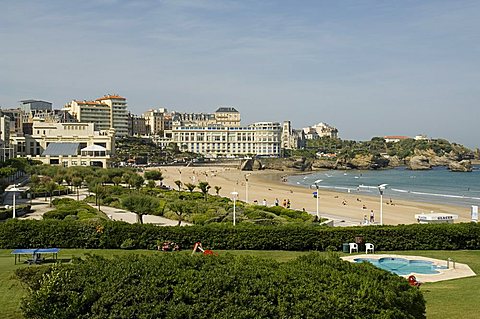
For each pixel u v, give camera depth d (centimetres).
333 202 12938
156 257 2131
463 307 2895
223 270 1980
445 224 4931
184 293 1822
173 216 7825
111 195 10606
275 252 4622
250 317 1750
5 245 4669
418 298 2091
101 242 4712
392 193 16562
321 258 2283
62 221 4809
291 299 1833
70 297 1842
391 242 4797
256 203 11550
